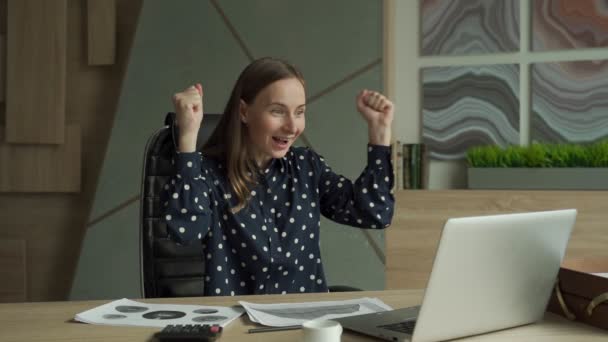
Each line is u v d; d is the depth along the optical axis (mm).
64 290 3275
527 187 3047
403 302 1387
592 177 2963
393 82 3389
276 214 1828
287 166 1879
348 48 3061
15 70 3191
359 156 3059
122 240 3131
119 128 3133
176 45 3121
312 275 1863
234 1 3102
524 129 3293
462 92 3326
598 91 3174
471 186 3146
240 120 1788
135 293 3125
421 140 3385
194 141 1633
